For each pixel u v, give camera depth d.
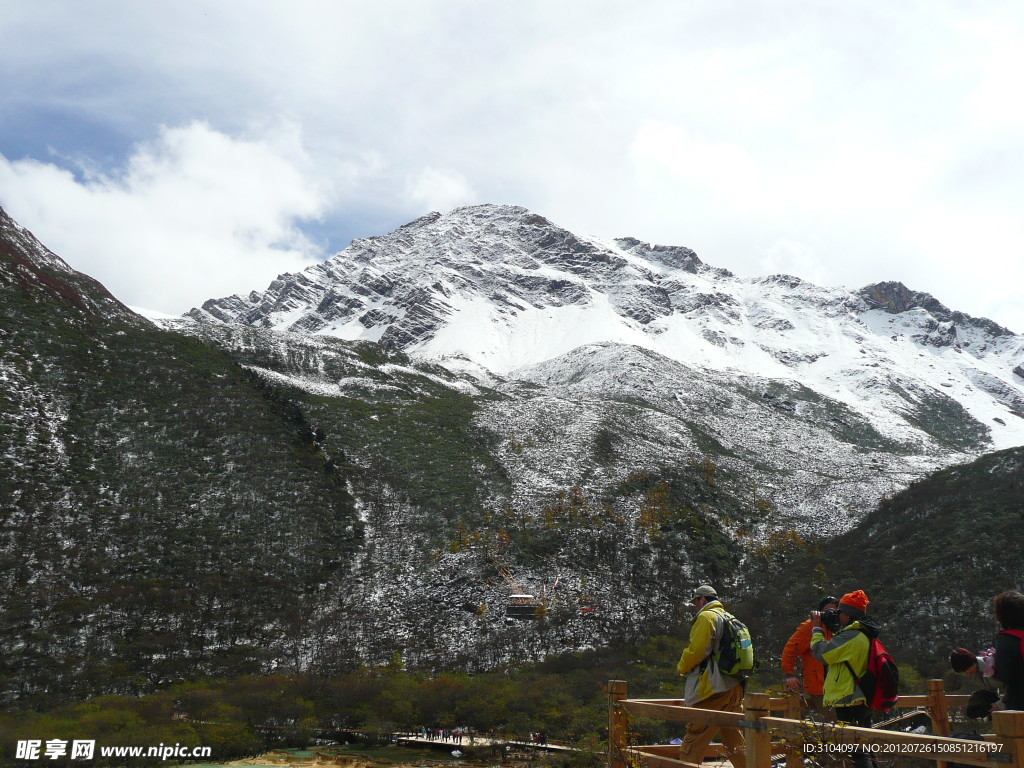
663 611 129.62
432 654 116.44
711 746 11.14
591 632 121.62
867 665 9.42
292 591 128.00
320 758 83.06
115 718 80.94
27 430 146.25
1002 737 6.30
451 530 152.50
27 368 165.50
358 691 98.12
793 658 10.89
